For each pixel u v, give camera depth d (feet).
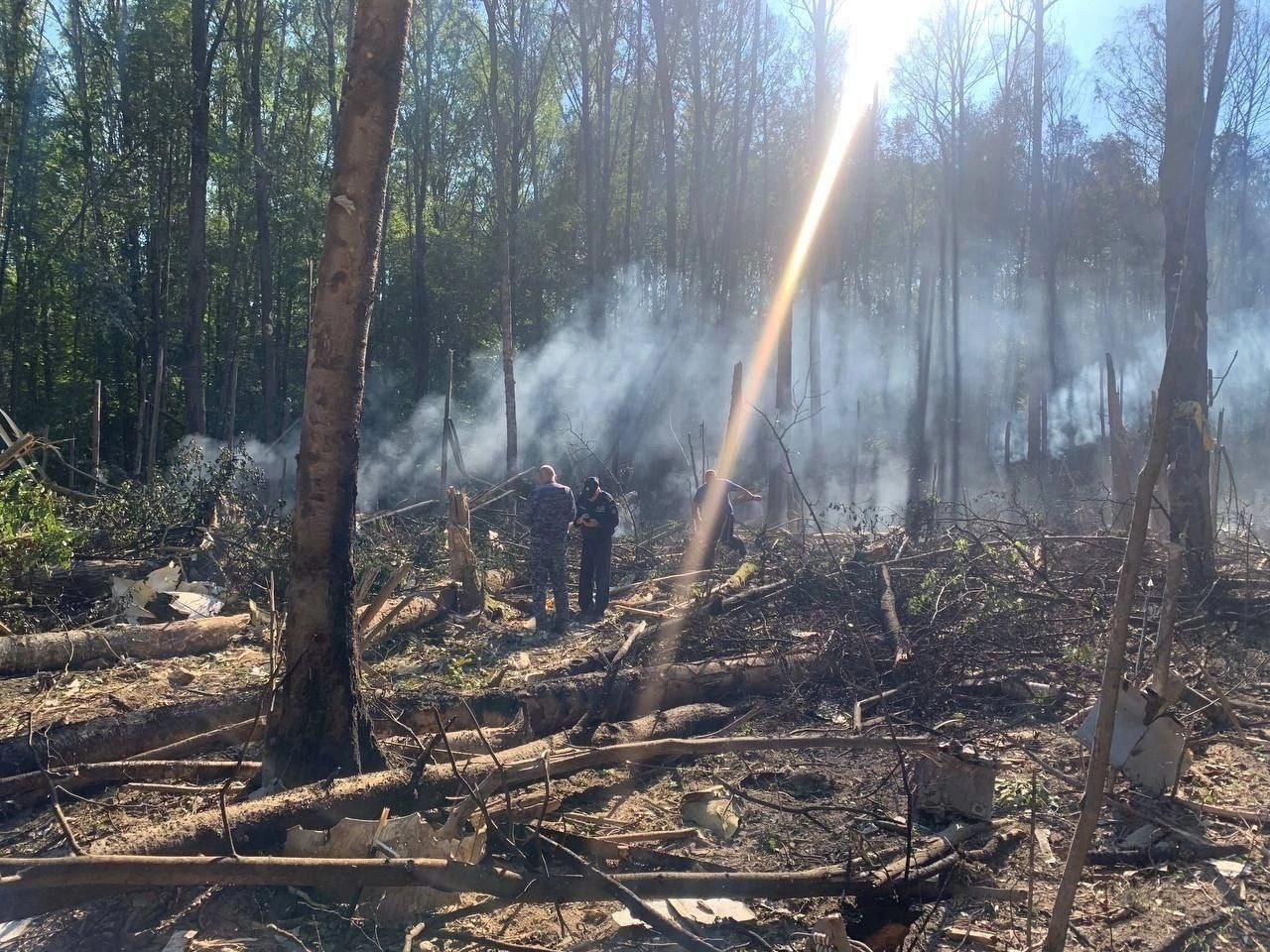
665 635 24.70
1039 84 82.33
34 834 14.11
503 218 65.67
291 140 82.99
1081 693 20.07
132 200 73.36
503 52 90.99
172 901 11.76
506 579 34.45
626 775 16.49
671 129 84.99
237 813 12.49
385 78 14.38
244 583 30.63
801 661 22.06
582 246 99.71
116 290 71.41
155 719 16.89
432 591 29.96
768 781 16.55
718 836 14.28
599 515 30.50
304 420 14.64
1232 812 14.20
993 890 12.10
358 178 14.40
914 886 11.93
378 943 11.19
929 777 14.62
